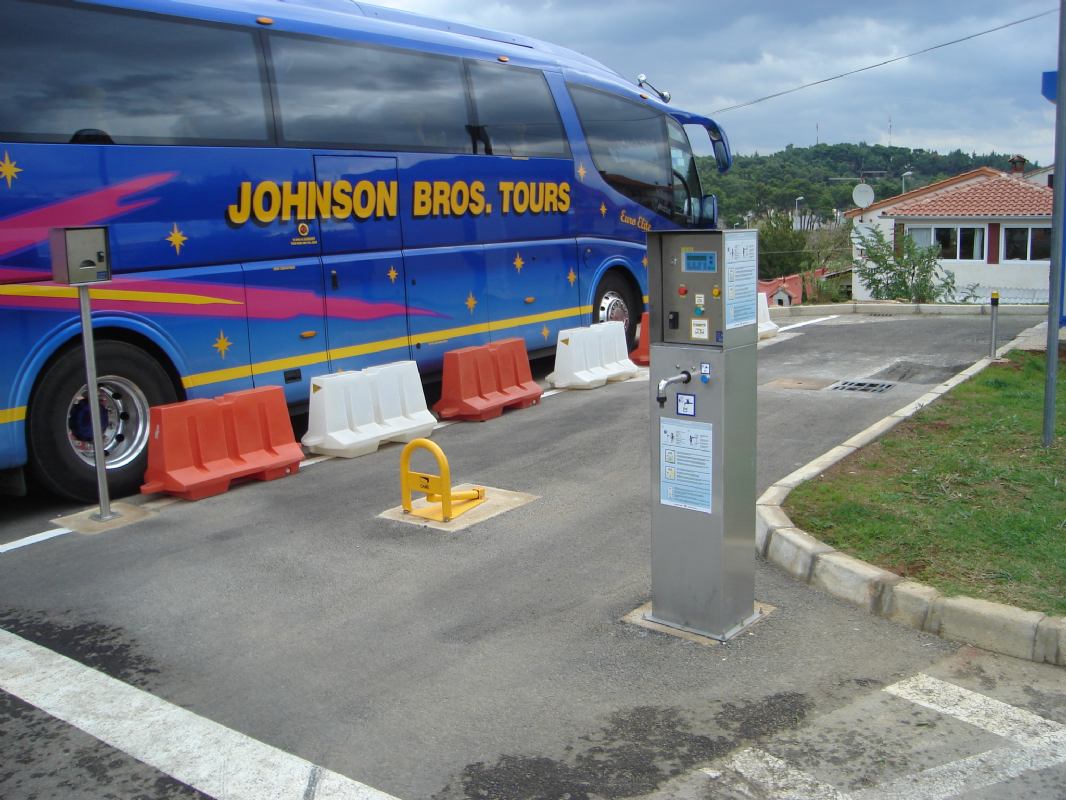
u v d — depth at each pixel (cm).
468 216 1105
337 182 948
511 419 1024
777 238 5416
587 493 739
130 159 776
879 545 554
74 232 668
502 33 1247
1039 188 4228
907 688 427
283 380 911
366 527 682
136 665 480
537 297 1216
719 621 476
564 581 566
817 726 398
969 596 480
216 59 841
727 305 449
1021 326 1555
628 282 1414
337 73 948
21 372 716
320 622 523
